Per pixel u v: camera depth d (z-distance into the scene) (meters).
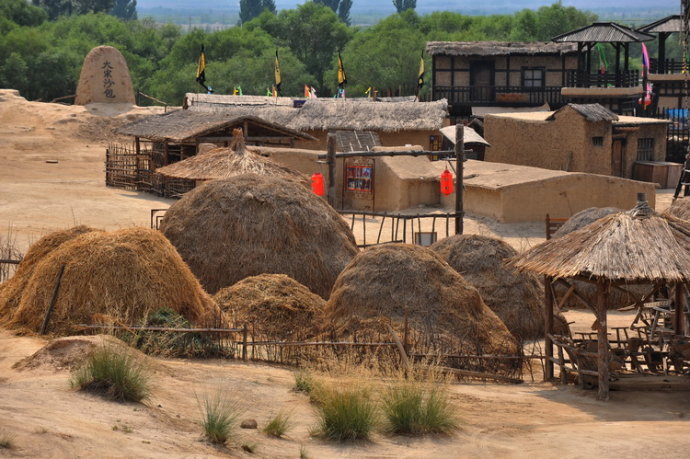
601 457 16.16
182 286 25.23
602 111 72.50
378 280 26.89
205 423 15.66
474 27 187.25
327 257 34.75
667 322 27.67
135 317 23.95
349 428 16.84
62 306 24.06
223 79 153.38
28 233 47.94
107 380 16.94
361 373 21.77
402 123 83.00
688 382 23.55
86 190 67.25
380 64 154.25
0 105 109.44
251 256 33.75
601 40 91.25
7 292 26.91
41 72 146.50
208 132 66.50
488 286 31.59
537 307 31.77
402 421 17.69
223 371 21.12
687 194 62.72
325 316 27.39
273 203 34.78
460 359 25.06
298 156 64.19
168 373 19.78
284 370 22.67
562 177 56.97
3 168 81.25
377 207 62.97
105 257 24.33
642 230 22.73
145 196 65.69
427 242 42.78
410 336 25.36
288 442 16.12
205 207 34.94
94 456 12.76
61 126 104.19
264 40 180.62
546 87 99.69
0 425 13.09
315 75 182.62
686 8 68.44
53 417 14.39
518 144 76.81
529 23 173.00
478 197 58.59
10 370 19.00
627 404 22.12
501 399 21.97
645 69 93.00
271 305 27.97
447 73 102.00
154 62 194.50
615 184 58.50
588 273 22.72
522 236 53.97
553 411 20.97
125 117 108.62
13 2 197.62
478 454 16.22
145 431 14.88
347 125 83.69
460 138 43.19
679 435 17.95
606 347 22.89
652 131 77.69
